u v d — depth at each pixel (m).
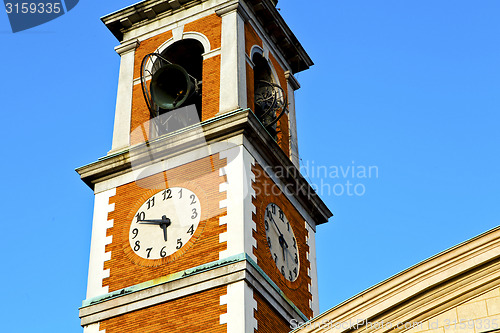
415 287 22.38
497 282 21.83
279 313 30.19
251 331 28.19
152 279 30.48
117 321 30.12
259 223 31.28
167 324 29.20
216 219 30.80
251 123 32.38
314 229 35.59
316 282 33.94
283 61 39.34
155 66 36.56
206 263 29.89
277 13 38.44
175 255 30.69
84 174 34.09
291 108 38.28
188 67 37.84
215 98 34.16
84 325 30.55
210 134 32.62
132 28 38.06
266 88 36.81
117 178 33.69
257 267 29.84
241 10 36.59
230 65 34.81
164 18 37.59
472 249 22.19
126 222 32.41
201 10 36.94
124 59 37.38
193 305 29.20
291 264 32.56
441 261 22.33
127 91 36.31
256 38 37.22
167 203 32.12
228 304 28.61
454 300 22.02
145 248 31.39
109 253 31.91
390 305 22.44
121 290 30.72
